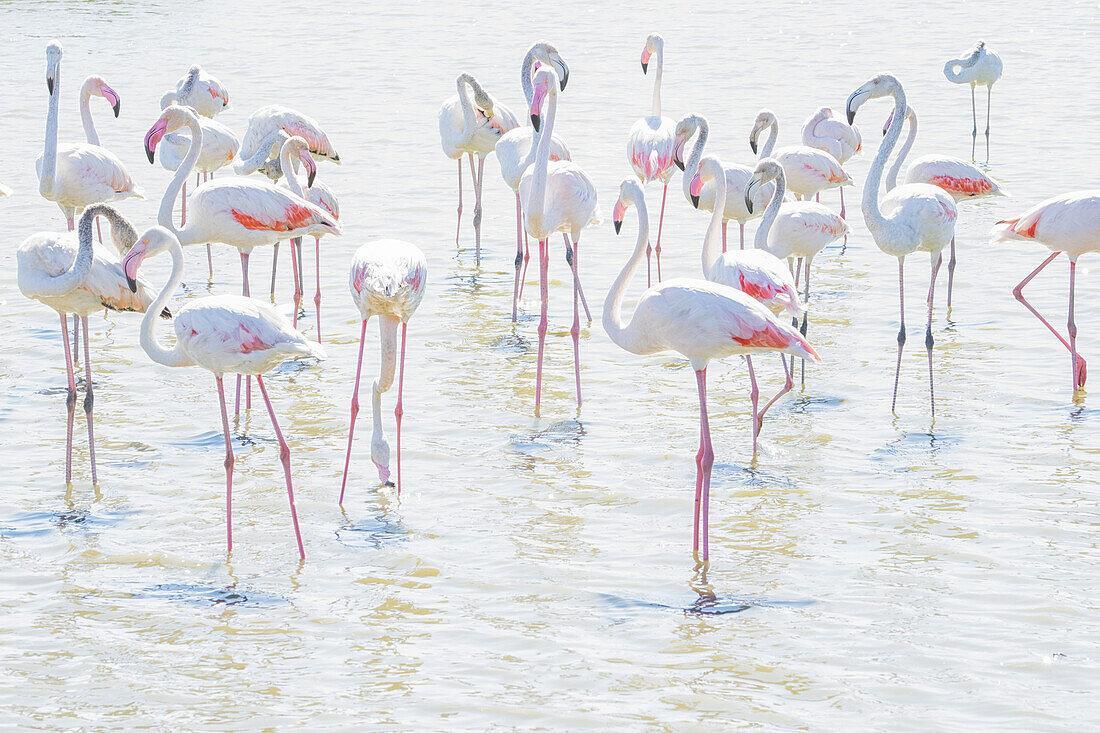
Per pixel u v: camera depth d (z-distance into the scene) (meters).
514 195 24.27
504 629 9.59
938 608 9.79
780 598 10.02
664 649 9.25
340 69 37.03
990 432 13.28
